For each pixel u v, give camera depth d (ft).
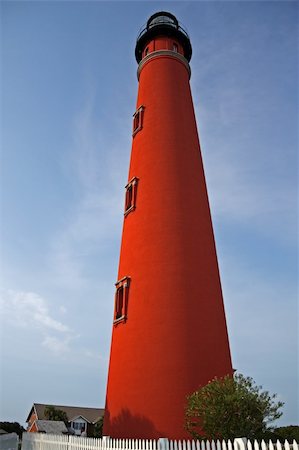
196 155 74.08
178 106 76.54
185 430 50.47
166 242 62.90
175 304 58.39
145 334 57.82
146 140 73.36
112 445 46.03
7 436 98.58
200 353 56.18
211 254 66.03
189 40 87.97
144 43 88.02
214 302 61.67
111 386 60.23
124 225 71.51
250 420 43.21
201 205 68.85
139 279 62.28
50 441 64.54
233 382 46.21
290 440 57.47
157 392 53.47
